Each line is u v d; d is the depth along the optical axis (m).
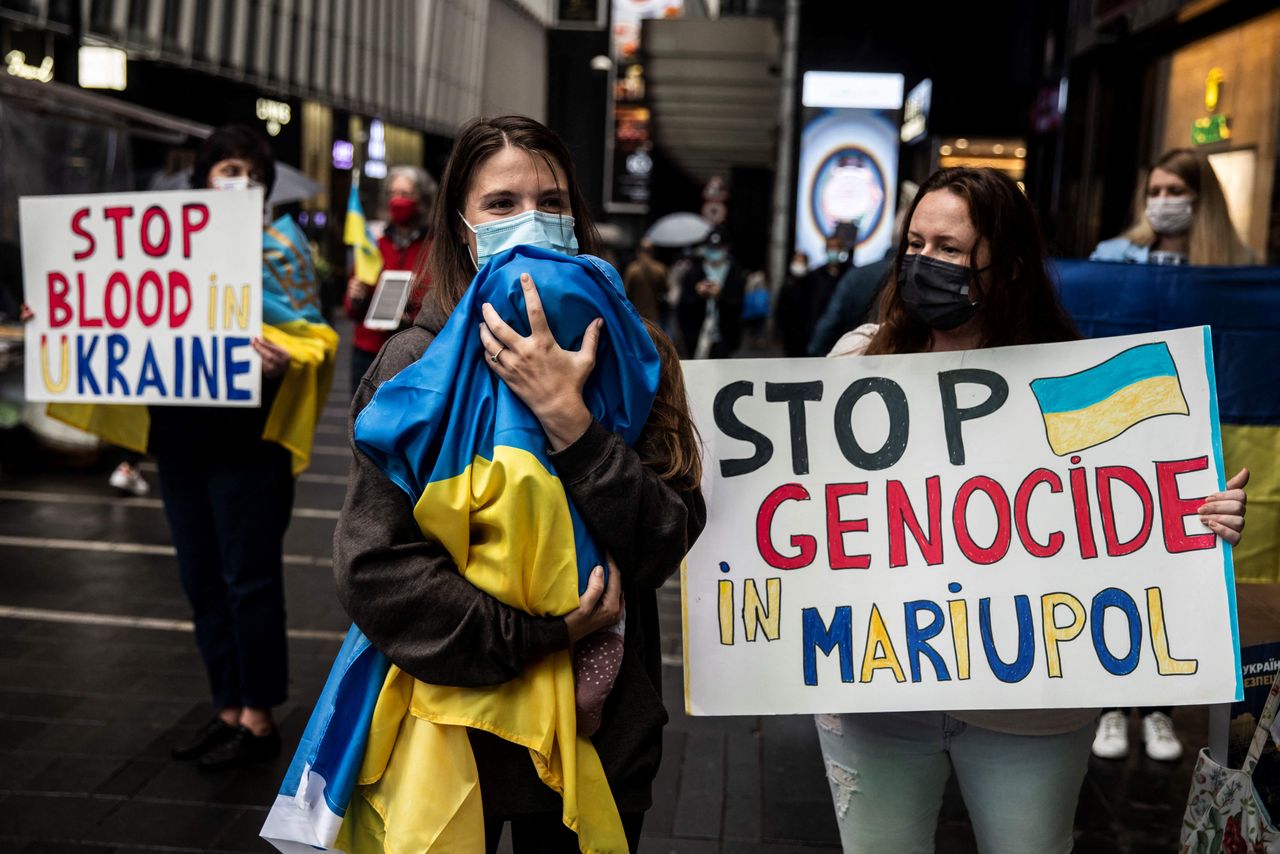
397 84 28.41
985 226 2.24
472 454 1.70
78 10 10.86
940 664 2.21
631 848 1.89
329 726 1.76
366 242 6.61
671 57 33.22
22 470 8.38
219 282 3.65
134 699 4.41
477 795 1.74
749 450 2.28
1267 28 8.08
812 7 19.61
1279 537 3.22
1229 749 2.32
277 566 3.87
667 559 1.82
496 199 1.91
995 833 2.23
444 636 1.68
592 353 1.76
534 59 43.19
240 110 22.69
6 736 4.05
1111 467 2.23
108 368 3.75
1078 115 11.49
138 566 6.20
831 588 2.25
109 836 3.38
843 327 5.34
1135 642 2.19
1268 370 3.21
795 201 20.39
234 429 3.74
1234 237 4.35
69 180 9.08
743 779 3.89
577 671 1.80
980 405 2.28
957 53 18.27
